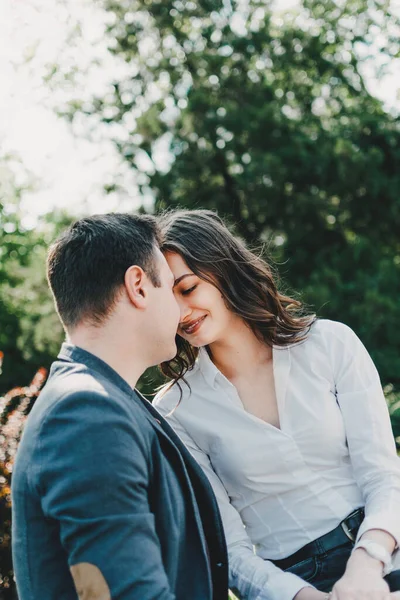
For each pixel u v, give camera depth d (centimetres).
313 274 1290
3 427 453
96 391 148
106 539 135
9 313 1736
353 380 227
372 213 1390
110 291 163
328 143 1356
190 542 165
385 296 1195
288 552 222
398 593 183
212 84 1484
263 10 1504
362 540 197
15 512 149
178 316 173
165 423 182
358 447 221
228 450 226
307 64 1517
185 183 1455
